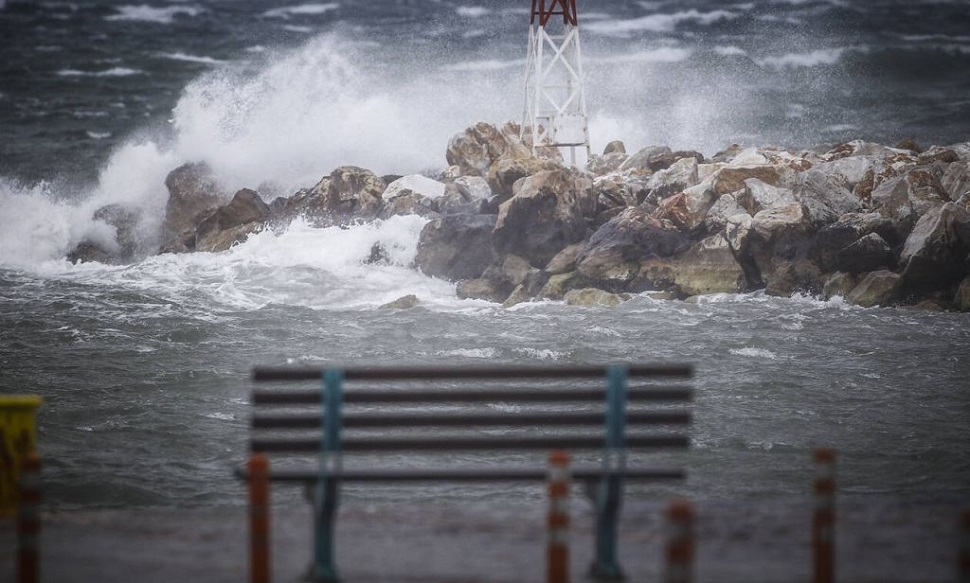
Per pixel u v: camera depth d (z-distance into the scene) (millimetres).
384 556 36562
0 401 39938
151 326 119562
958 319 124438
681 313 128000
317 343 113625
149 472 73438
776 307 130625
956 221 131625
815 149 185500
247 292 142125
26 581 31406
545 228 144500
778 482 71812
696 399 91438
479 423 35656
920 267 131625
